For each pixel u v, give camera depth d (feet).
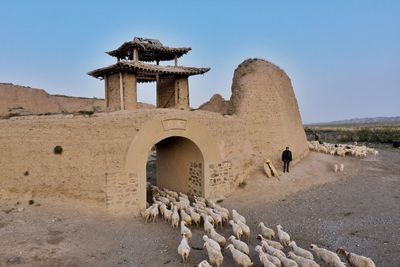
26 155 55.67
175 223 49.47
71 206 53.36
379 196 59.16
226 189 64.49
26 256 39.19
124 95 71.46
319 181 69.21
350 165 80.59
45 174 54.95
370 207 54.13
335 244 42.47
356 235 44.52
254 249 41.57
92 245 43.65
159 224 51.93
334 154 90.94
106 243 44.55
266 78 76.38
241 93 74.02
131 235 47.44
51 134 55.36
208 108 94.43
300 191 64.64
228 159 65.46
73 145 54.85
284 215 54.29
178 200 63.00
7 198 54.54
